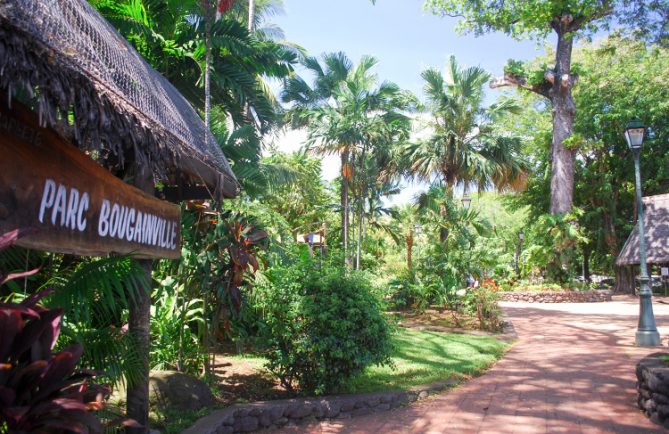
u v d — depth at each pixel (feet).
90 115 8.33
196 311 20.56
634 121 37.81
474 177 78.28
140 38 32.40
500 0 64.13
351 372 20.25
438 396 22.15
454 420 18.63
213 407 17.39
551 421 18.30
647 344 36.11
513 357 32.30
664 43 59.88
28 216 8.37
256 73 40.88
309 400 18.94
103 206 10.39
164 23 34.06
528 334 43.47
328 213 96.58
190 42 35.35
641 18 59.26
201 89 37.99
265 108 39.17
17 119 8.26
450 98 77.97
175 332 20.45
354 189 77.25
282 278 20.65
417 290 51.16
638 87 97.96
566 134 83.61
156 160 10.95
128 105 9.81
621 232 108.88
